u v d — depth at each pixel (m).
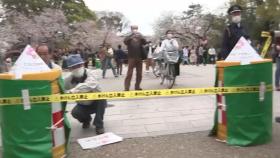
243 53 5.93
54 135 5.51
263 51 7.38
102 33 74.00
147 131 6.98
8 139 5.36
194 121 7.52
